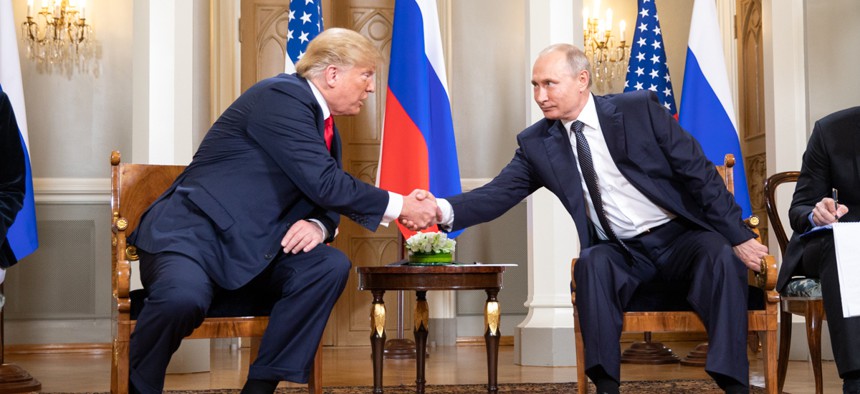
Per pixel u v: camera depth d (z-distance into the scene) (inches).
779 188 210.7
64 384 167.8
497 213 123.7
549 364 200.4
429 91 204.1
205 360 188.5
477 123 262.1
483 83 263.0
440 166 202.5
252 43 257.3
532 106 207.8
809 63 213.0
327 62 108.9
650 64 216.1
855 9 214.1
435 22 206.2
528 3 210.8
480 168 261.3
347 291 258.7
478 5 264.2
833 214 122.1
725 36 268.4
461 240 259.3
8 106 109.1
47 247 242.8
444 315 256.2
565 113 117.0
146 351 96.5
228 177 104.7
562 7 208.7
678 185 117.3
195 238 101.7
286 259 104.2
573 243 205.9
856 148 132.6
